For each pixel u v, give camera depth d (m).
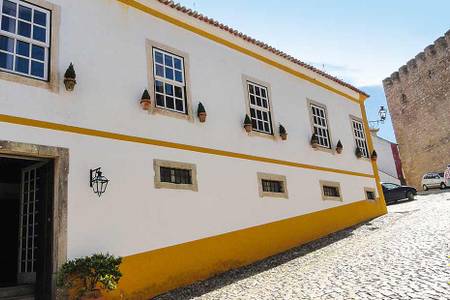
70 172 5.87
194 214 7.40
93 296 5.09
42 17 6.32
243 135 9.15
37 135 5.68
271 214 9.12
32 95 5.78
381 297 4.36
